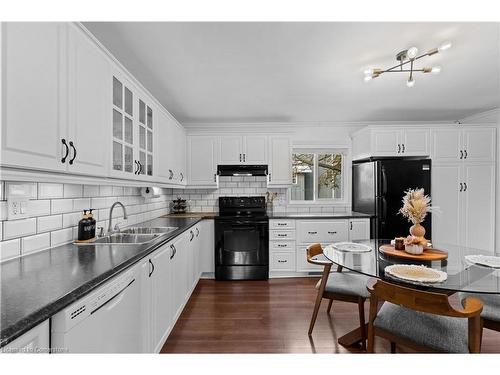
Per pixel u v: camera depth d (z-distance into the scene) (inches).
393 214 135.9
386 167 136.1
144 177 88.6
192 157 155.9
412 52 75.7
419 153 142.1
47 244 60.7
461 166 142.3
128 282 52.5
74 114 51.3
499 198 141.0
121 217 97.5
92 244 66.6
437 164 142.0
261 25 67.2
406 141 142.3
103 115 62.2
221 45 76.2
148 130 93.9
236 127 164.7
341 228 141.7
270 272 144.1
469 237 141.4
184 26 67.0
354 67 91.0
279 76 97.8
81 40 53.5
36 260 52.0
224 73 94.9
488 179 142.2
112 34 70.1
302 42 75.1
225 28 68.2
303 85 106.7
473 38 74.0
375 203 138.0
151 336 65.7
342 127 167.9
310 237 142.1
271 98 121.3
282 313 101.0
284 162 156.9
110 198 89.7
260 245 140.5
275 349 78.2
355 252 81.7
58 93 46.7
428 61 87.7
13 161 37.5
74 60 51.2
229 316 98.7
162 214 148.3
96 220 81.0
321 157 170.7
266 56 82.9
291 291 123.5
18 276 42.8
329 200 169.9
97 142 59.6
